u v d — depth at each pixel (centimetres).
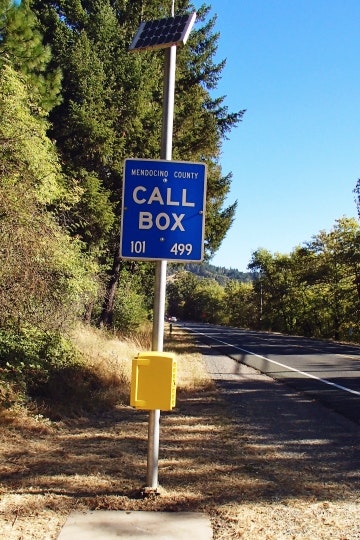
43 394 913
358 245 4544
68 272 1182
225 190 2645
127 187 486
